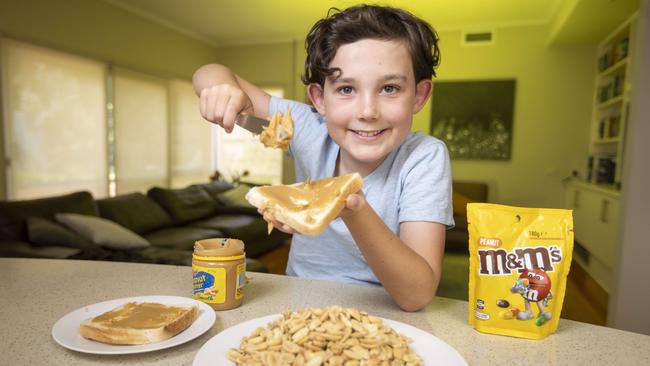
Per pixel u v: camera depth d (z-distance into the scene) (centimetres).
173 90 490
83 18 369
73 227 270
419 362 52
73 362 56
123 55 416
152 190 389
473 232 68
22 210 262
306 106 108
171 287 86
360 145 75
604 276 339
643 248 197
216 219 414
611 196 313
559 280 65
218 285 74
